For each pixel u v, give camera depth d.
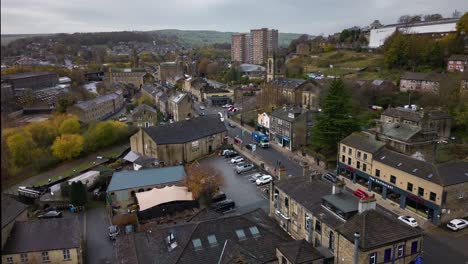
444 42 138.25
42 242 42.75
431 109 89.81
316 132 77.75
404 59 141.75
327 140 75.62
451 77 103.62
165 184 62.78
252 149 87.50
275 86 127.94
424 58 136.12
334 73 153.50
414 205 54.38
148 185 61.97
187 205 56.44
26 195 66.31
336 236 36.50
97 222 56.84
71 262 43.31
